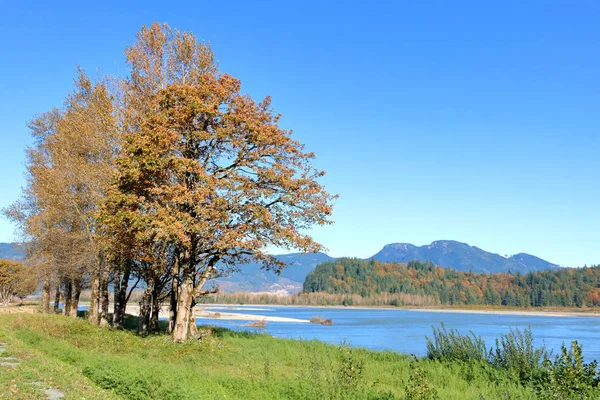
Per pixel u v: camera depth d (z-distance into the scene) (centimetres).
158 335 2848
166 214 2317
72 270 3344
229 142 2594
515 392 1427
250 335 3031
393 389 1564
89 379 1325
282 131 2712
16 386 1066
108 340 2289
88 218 3142
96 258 3048
